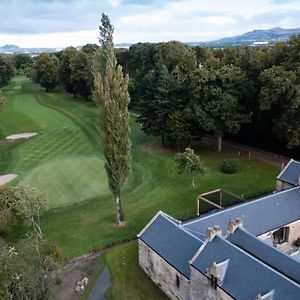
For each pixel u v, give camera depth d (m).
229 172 76.62
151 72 99.75
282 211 50.44
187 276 38.09
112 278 45.69
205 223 45.94
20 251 37.06
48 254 46.44
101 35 52.69
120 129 53.12
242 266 34.44
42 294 37.38
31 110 150.50
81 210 63.03
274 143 89.62
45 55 198.12
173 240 42.66
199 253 37.91
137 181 74.50
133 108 133.38
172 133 86.62
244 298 32.12
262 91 77.81
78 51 184.50
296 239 51.34
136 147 97.44
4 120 133.00
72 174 77.44
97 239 54.31
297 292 30.05
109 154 54.03
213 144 98.19
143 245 45.72
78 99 172.25
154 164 83.31
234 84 82.75
